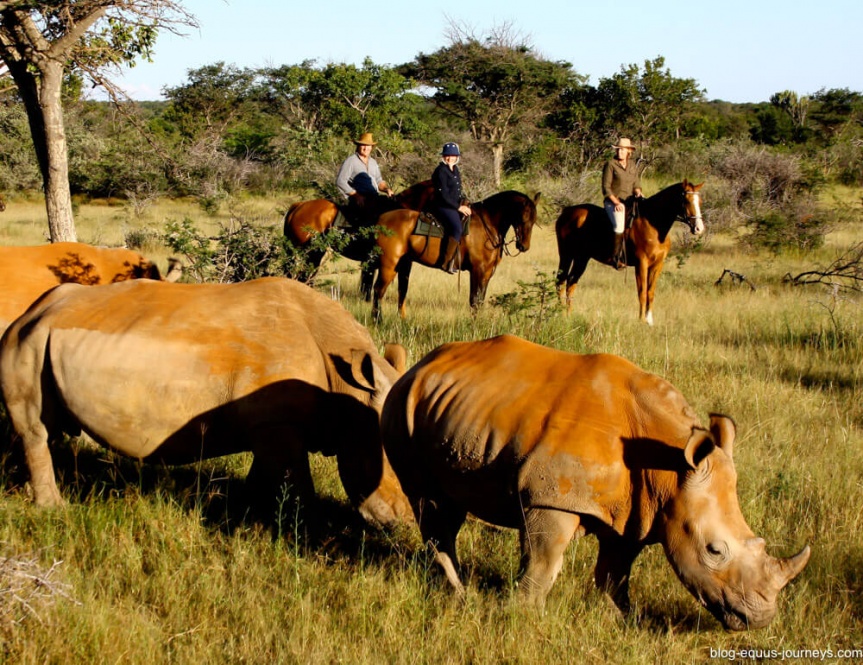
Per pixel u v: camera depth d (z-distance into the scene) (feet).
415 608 55.01
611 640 52.70
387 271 154.10
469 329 123.03
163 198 397.60
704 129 602.03
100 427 64.03
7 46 127.03
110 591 54.85
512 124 590.14
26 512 65.10
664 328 142.51
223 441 64.44
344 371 63.98
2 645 47.47
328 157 322.75
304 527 64.23
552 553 51.52
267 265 126.72
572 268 180.04
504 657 50.62
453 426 54.39
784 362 120.26
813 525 68.59
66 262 87.61
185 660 48.85
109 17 131.54
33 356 65.57
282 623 53.57
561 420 51.42
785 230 250.78
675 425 50.62
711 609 48.91
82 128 412.16
